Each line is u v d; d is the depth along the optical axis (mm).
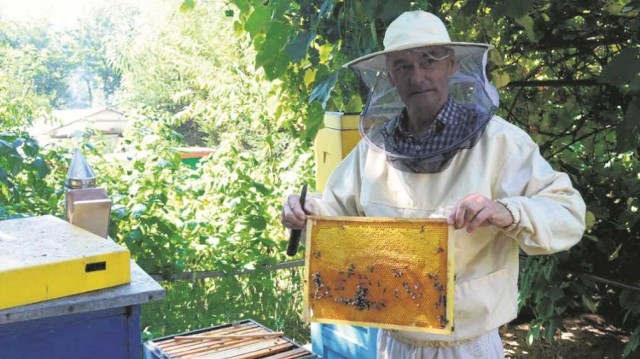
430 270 1710
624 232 3600
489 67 3178
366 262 1781
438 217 1746
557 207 1697
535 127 3697
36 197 3477
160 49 14188
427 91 1775
